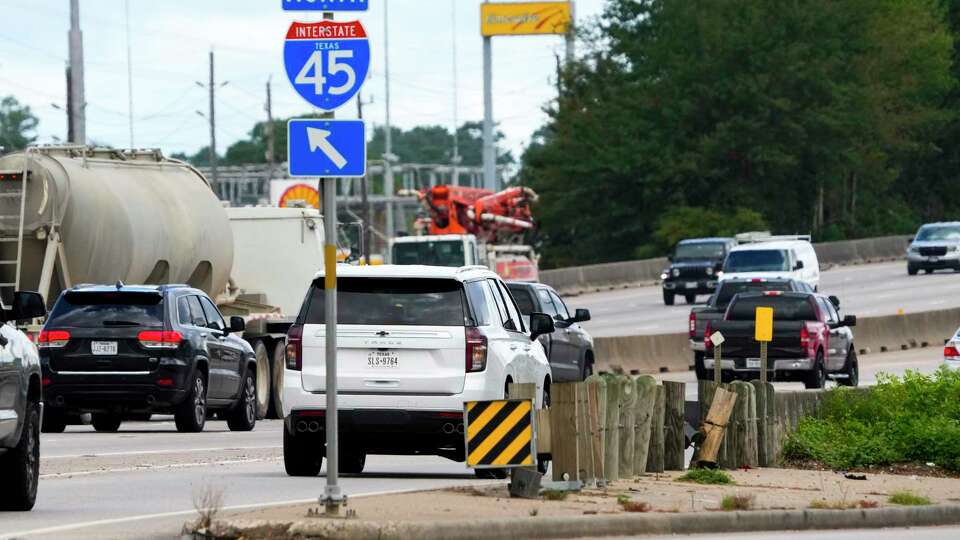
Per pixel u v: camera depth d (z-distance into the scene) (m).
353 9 38.31
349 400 50.44
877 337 141.38
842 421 66.44
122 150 90.75
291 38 38.38
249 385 82.19
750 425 58.62
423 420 50.25
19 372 41.19
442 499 42.31
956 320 151.00
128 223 86.69
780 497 47.38
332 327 38.31
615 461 49.19
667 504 43.41
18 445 41.75
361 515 38.06
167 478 52.16
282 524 35.66
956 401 68.00
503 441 44.00
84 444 66.88
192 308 76.50
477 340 50.53
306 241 107.19
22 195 82.94
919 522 44.88
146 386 72.44
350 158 38.22
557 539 38.16
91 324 72.81
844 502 45.28
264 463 58.62
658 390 53.59
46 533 37.59
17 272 82.81
